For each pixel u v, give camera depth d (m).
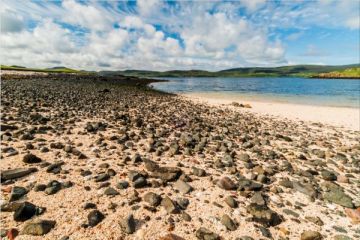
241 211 4.66
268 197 5.33
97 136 9.01
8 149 6.59
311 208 5.00
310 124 16.61
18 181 4.98
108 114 14.27
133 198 4.68
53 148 7.14
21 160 5.96
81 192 4.79
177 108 21.45
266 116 19.91
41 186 4.77
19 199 4.33
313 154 9.17
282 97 39.78
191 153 7.85
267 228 4.24
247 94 46.06
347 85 85.56
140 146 8.29
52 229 3.63
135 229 3.85
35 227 3.56
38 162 5.99
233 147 9.31
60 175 5.41
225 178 5.80
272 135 12.07
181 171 6.18
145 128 11.23
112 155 7.08
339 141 11.62
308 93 49.34
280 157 8.36
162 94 40.25
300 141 11.13
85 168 5.94
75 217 3.98
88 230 3.70
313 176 6.75
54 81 46.91
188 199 4.97
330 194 5.46
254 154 8.54
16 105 14.34
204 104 27.56
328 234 4.17
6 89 24.02
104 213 4.17
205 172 6.34
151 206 4.52
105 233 3.68
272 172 6.70
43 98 19.05
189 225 4.09
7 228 3.58
